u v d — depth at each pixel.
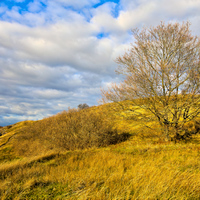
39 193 4.04
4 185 4.52
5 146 28.64
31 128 31.77
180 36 10.39
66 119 18.17
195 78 9.84
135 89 10.60
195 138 11.04
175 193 3.69
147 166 5.89
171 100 11.17
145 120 11.65
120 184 4.10
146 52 10.84
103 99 11.45
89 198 3.50
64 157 9.17
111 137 13.61
